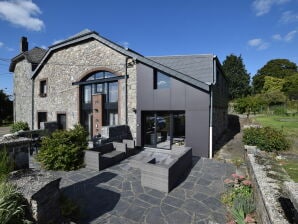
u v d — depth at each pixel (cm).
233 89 4884
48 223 346
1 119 3177
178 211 454
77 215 425
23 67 1816
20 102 1852
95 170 727
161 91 1052
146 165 581
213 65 1099
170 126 1073
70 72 1426
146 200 504
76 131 835
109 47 1226
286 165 651
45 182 351
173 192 550
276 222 251
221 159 890
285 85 3959
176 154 830
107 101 1278
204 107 952
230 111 3047
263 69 5350
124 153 896
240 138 1406
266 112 2586
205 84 926
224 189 570
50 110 1562
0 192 283
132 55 1130
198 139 964
